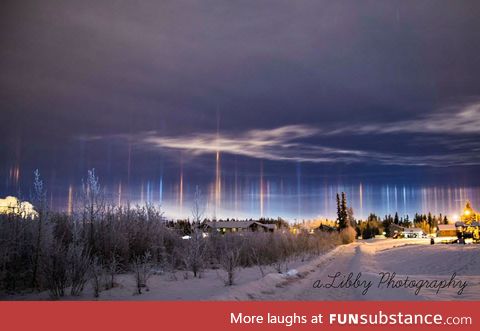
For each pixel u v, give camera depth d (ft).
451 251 126.93
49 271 49.19
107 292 50.44
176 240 81.00
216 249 89.97
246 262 91.81
